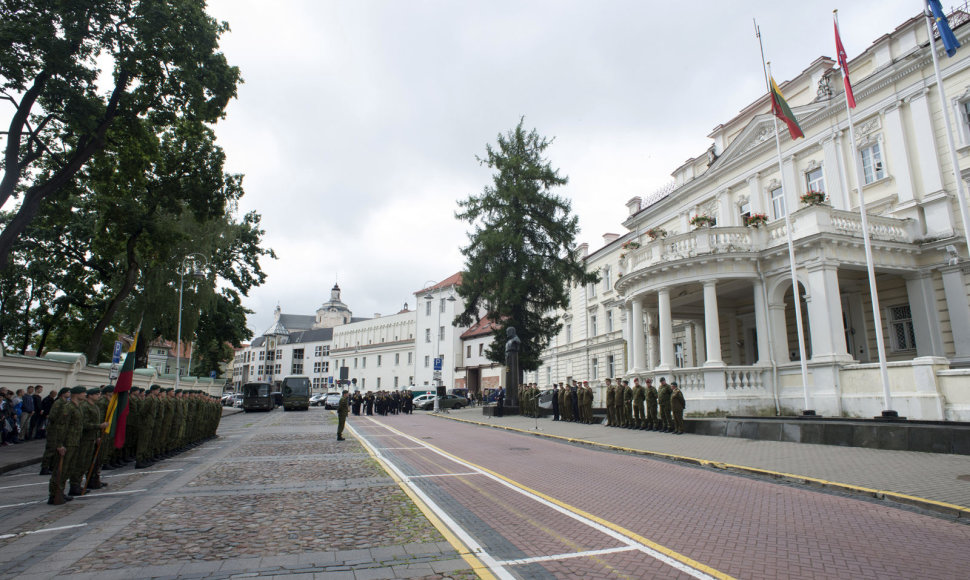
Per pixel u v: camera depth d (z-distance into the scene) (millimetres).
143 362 33406
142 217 22547
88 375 22859
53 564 4988
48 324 38031
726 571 4719
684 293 24438
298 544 5617
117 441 10172
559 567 4844
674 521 6500
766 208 26203
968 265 18047
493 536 5898
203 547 5531
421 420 28578
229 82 18234
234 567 4863
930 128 19484
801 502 7449
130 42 15953
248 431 22375
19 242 30875
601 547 5465
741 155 27531
